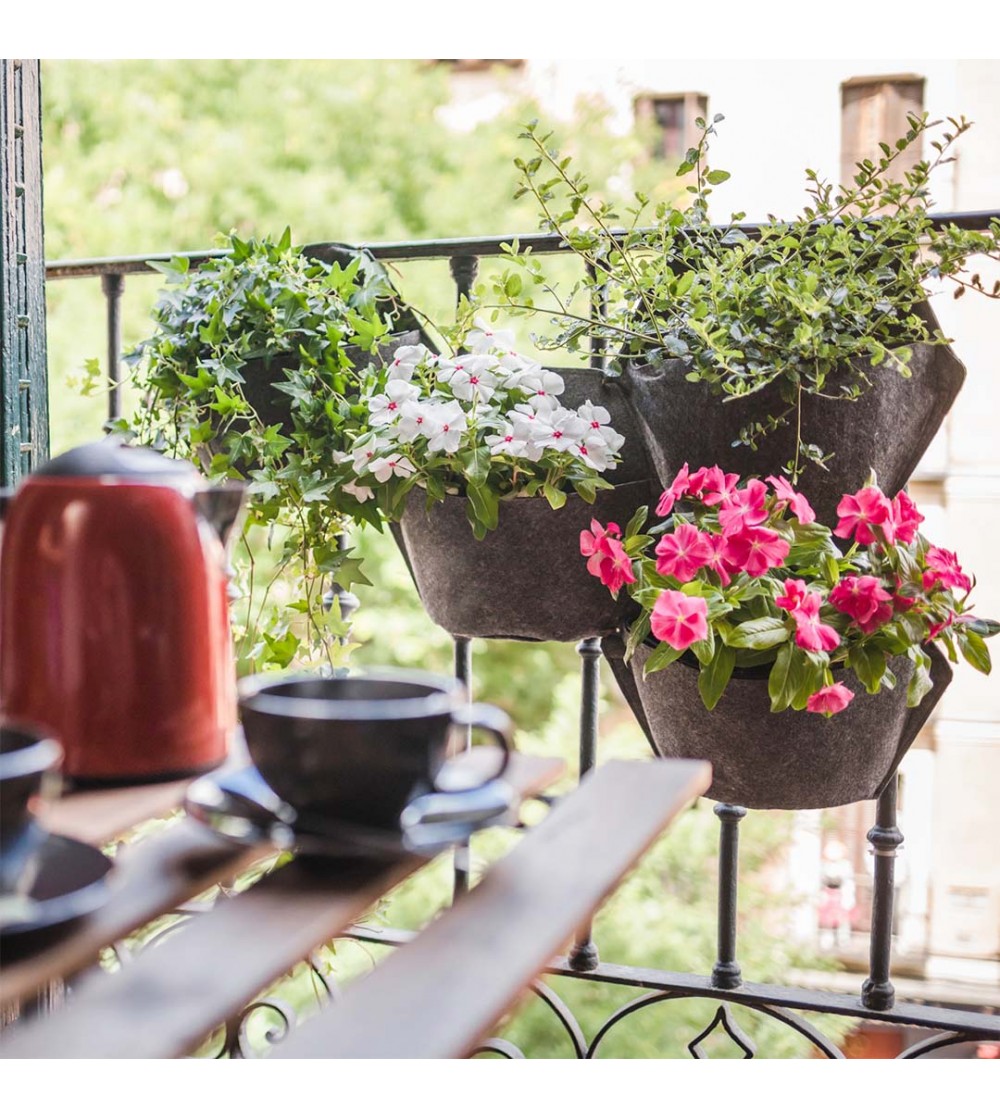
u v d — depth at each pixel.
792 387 1.21
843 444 1.24
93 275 1.83
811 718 1.16
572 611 1.32
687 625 1.07
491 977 0.53
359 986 0.52
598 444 1.27
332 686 0.71
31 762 0.54
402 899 5.12
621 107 6.93
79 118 6.76
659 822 0.70
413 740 0.63
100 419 6.23
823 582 1.17
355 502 1.37
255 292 1.42
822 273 1.25
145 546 0.68
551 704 6.55
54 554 0.68
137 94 6.79
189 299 1.49
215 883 0.61
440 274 6.75
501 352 1.38
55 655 0.68
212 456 1.45
